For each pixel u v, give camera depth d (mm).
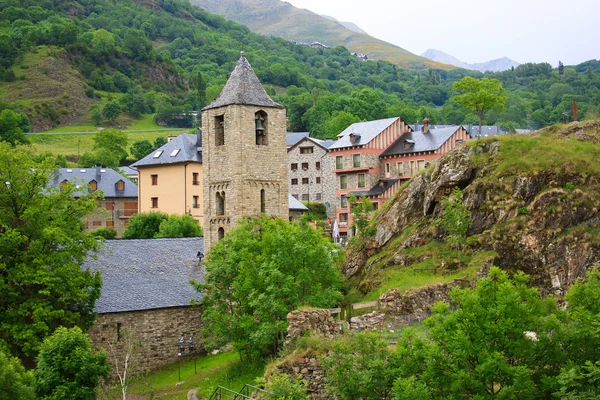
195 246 67562
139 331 57562
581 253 49062
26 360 51812
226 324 52406
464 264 51031
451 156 56844
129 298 58250
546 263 49406
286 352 39875
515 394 31344
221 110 62562
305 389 35469
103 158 169500
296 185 130625
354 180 108812
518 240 50562
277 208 63438
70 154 197625
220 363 54906
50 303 52375
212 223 63531
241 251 53625
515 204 52062
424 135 107062
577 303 35500
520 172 53031
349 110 186875
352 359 34344
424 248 54312
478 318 33562
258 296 49094
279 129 63625
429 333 34875
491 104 74625
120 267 61875
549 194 51344
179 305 59156
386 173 107750
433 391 32594
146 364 57469
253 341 48469
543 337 33562
